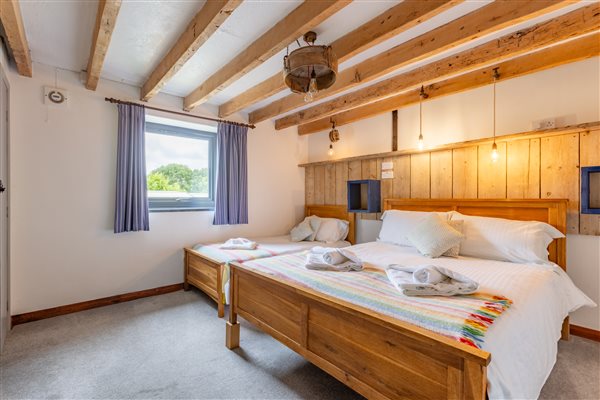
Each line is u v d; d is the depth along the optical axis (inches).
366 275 74.1
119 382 69.2
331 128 168.1
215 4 66.2
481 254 95.0
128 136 119.7
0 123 83.8
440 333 45.3
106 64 104.3
